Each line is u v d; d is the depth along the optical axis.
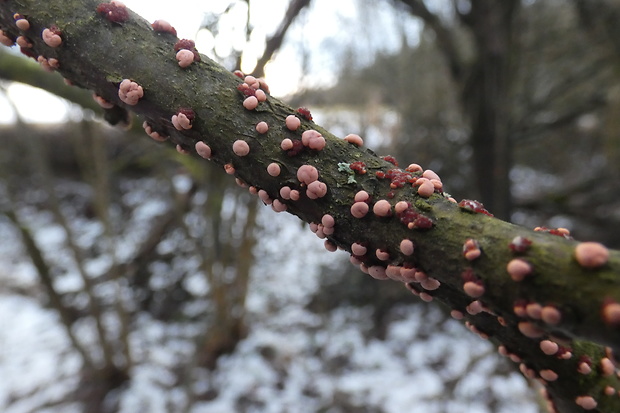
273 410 3.63
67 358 4.31
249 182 0.90
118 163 4.79
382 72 5.86
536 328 0.62
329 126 5.85
